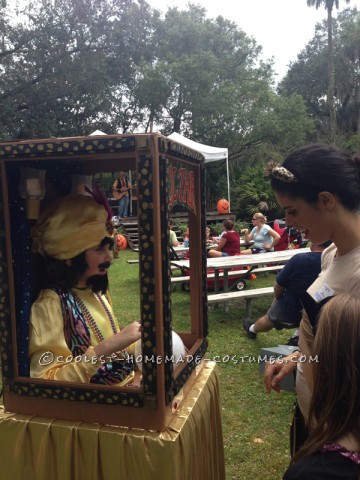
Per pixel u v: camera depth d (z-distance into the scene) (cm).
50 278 149
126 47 1927
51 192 159
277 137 2031
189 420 135
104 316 162
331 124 2705
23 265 138
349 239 133
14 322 133
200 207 167
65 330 147
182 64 1886
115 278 782
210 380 168
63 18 1678
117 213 1183
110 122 2023
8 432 134
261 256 600
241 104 2070
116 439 126
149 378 123
